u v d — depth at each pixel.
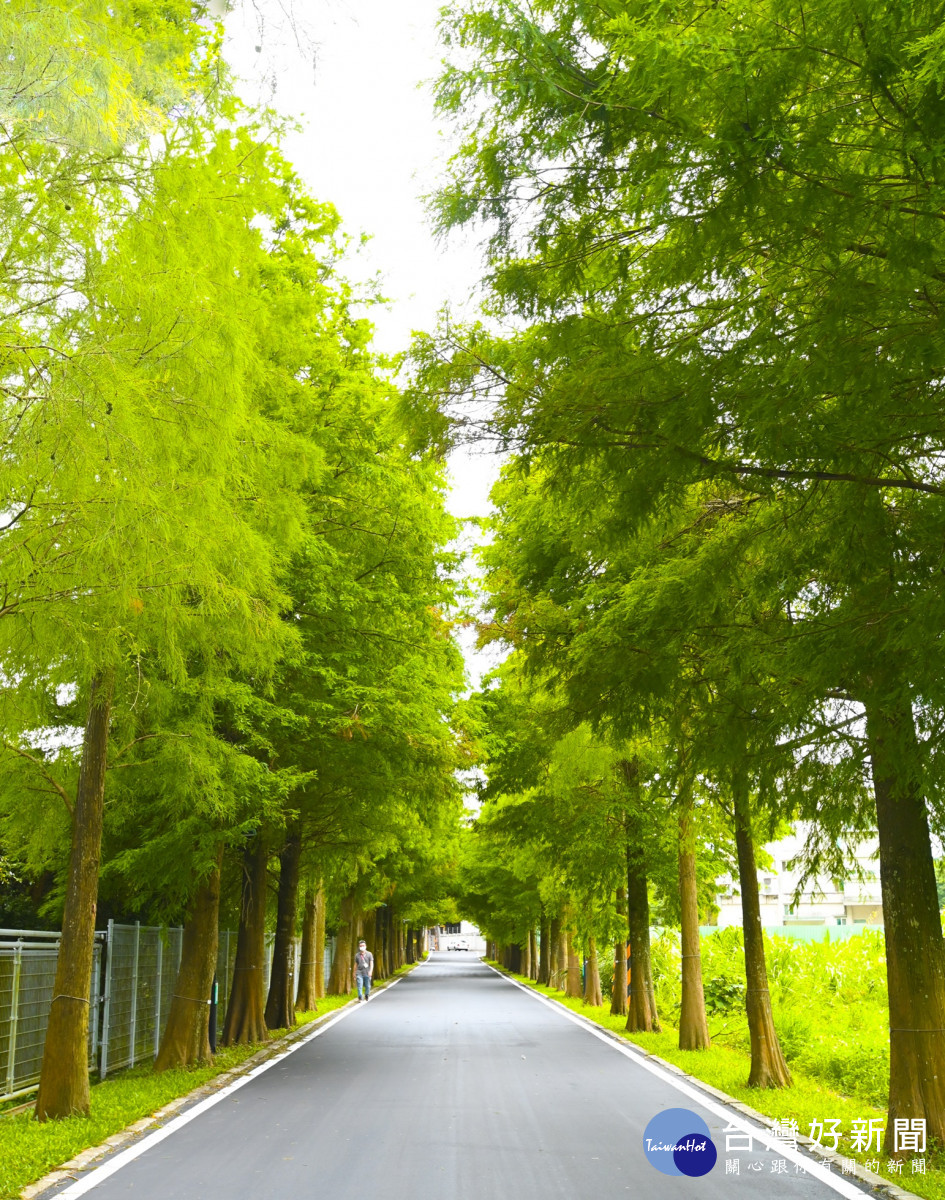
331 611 16.08
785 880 42.03
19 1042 12.53
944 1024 9.05
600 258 6.05
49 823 12.06
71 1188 7.78
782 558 7.70
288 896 23.09
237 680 14.80
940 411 5.84
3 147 7.01
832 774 9.02
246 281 9.73
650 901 25.84
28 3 6.35
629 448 6.43
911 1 4.18
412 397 6.62
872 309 5.25
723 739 8.79
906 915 9.26
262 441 10.44
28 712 8.59
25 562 7.11
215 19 6.62
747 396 5.86
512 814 22.53
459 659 19.84
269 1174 8.25
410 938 93.44
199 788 12.15
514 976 61.38
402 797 19.62
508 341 6.57
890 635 6.46
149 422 7.43
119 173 7.70
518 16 5.12
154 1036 18.38
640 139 5.23
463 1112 11.39
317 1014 27.39
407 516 16.89
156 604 8.04
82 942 10.98
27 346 6.62
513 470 6.86
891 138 4.76
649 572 8.80
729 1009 28.23
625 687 8.81
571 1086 13.45
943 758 7.24
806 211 4.97
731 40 4.48
